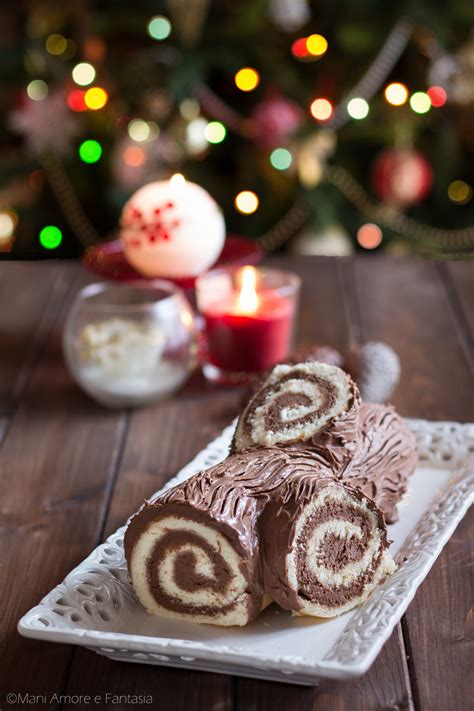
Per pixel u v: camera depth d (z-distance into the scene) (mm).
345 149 2180
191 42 2018
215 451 1133
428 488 1086
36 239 2199
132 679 916
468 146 2256
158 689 908
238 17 2012
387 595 936
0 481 1154
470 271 1594
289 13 1939
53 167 2133
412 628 948
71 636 890
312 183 2031
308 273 1604
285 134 1963
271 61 2041
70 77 2074
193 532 930
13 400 1304
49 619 918
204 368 1348
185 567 938
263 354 1318
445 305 1488
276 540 929
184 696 902
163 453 1194
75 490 1137
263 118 1947
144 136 2045
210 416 1261
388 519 1038
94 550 999
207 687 907
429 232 2205
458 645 933
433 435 1142
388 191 2062
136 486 1141
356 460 1021
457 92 1986
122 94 2070
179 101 2021
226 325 1310
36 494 1133
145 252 1354
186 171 2109
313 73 2131
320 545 938
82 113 2072
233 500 934
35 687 913
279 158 2031
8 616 978
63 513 1103
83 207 2199
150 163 1996
